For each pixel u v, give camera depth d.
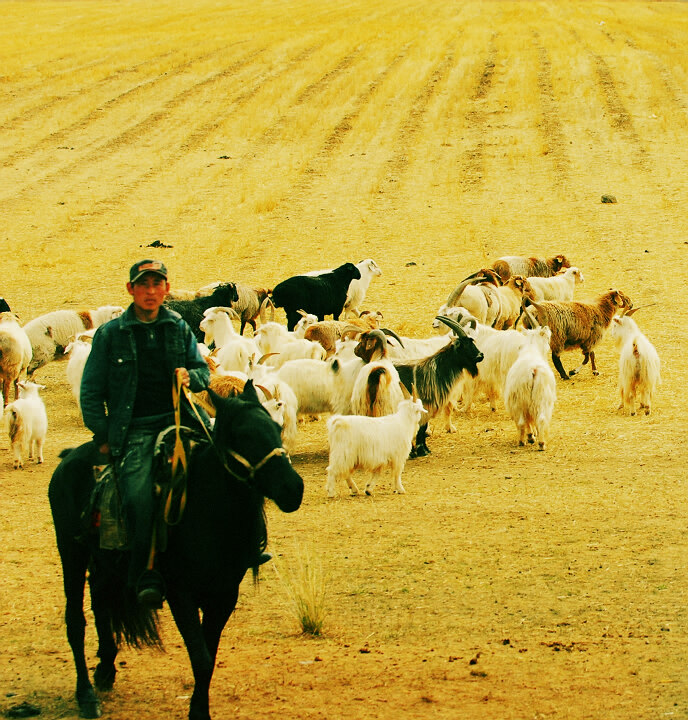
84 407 6.15
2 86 51.75
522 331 17.11
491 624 7.90
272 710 6.37
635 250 25.89
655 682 6.62
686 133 38.78
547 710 6.23
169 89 50.91
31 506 12.00
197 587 6.04
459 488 12.16
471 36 59.66
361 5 76.44
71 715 6.42
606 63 51.19
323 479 12.98
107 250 28.22
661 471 12.50
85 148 41.31
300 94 48.66
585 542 9.84
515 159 36.47
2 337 16.98
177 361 6.24
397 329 20.58
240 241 28.34
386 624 7.99
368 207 31.48
